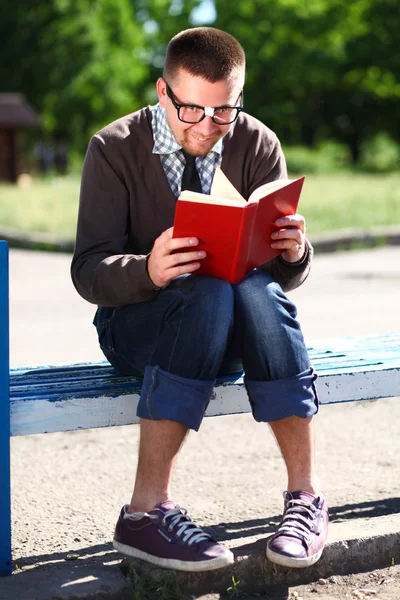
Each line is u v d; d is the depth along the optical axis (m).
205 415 4.12
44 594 3.67
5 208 23.41
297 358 3.90
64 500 5.07
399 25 64.12
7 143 42.19
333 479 5.37
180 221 3.69
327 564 4.06
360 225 19.92
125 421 4.07
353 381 4.34
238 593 3.87
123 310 4.11
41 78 57.38
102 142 4.21
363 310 11.08
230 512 4.84
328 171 52.38
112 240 4.15
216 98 4.00
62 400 3.95
